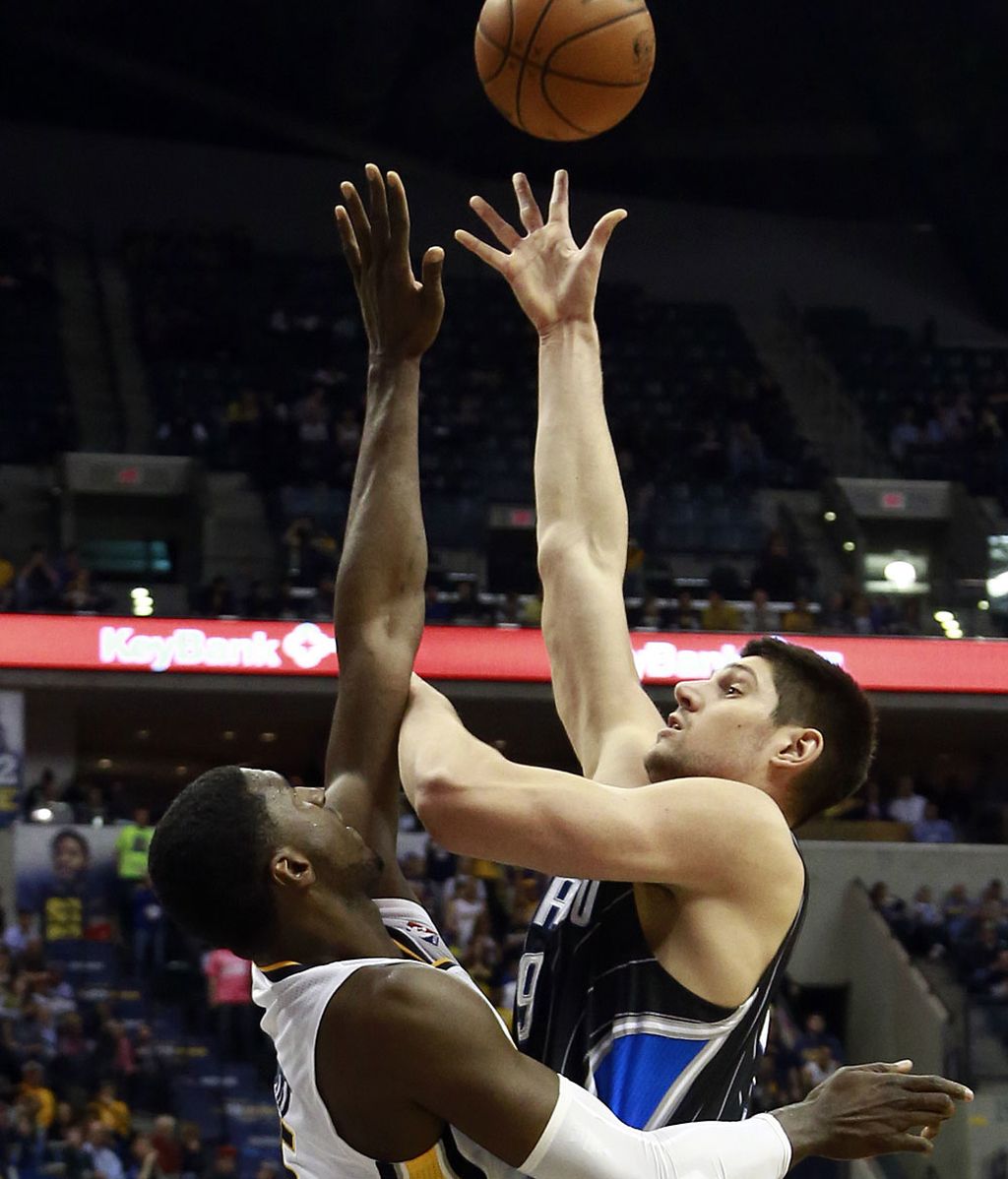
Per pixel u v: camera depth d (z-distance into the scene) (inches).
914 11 997.2
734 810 89.6
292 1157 89.1
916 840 727.1
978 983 650.2
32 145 1083.9
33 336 951.0
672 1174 81.7
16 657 705.0
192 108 1100.5
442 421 914.1
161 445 877.2
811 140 1121.4
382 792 101.1
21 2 989.2
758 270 1130.7
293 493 845.8
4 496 843.4
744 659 100.0
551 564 112.6
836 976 703.7
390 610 106.1
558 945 95.6
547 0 126.6
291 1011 86.0
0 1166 484.1
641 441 908.6
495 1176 85.7
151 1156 489.4
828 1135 85.6
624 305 1042.7
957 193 1095.0
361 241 113.2
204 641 719.7
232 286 1011.3
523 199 125.0
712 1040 89.1
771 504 885.2
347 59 1029.2
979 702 748.0
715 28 1038.4
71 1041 543.8
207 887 87.0
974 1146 573.0
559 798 88.3
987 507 891.4
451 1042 82.0
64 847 641.0
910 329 1107.9
